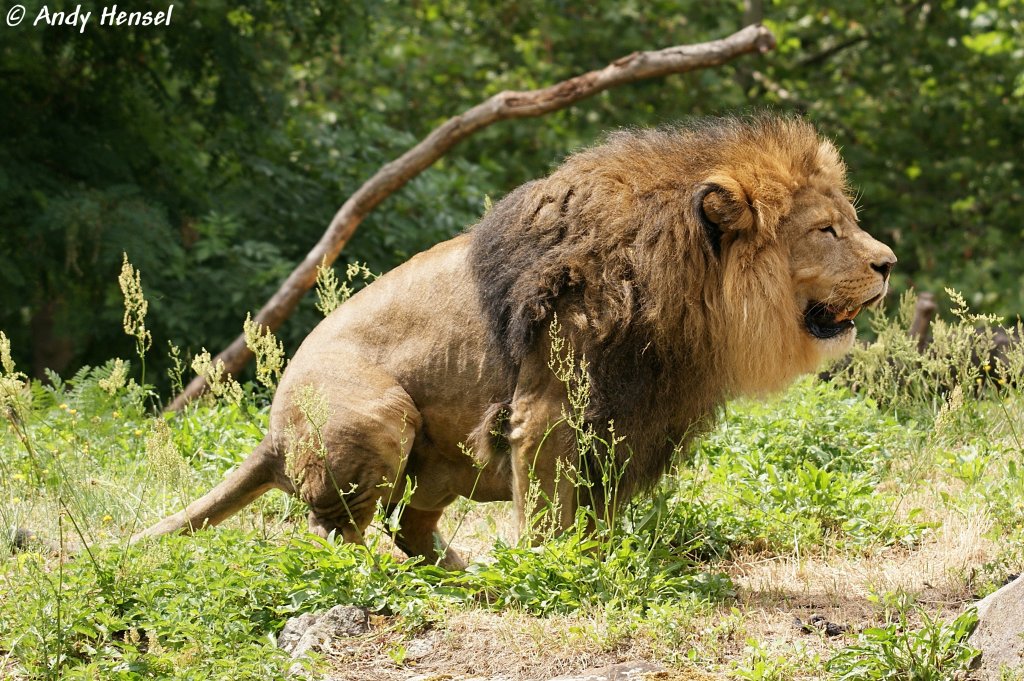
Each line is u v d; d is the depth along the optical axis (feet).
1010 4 115.55
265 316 69.77
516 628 29.22
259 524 39.27
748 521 36.78
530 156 118.52
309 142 92.68
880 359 48.19
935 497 39.34
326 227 87.86
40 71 84.17
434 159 71.26
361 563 31.37
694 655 27.68
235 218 85.25
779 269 32.76
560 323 32.17
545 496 31.83
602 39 119.96
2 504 38.04
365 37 93.40
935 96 120.26
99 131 84.74
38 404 48.67
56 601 29.37
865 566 34.37
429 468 35.63
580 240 32.40
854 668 25.95
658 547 34.24
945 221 116.67
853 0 116.47
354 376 34.58
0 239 78.54
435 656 28.71
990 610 26.22
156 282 77.87
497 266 33.32
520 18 122.83
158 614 28.99
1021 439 42.78
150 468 37.42
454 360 34.04
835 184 33.83
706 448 43.60
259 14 86.69
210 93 91.91
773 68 124.47
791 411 45.03
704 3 124.77
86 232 75.36
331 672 27.96
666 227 32.19
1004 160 119.44
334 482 32.68
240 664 27.20
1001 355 54.49
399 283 35.40
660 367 32.60
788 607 31.30
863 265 32.71
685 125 34.60
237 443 44.37
